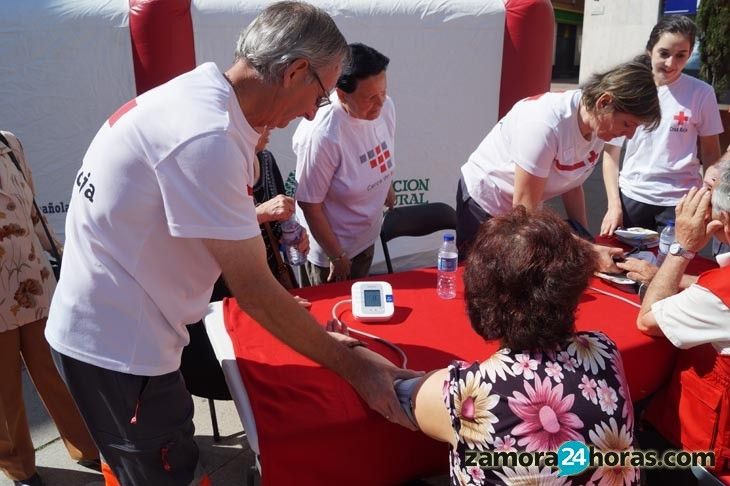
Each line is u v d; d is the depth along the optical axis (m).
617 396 1.23
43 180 3.99
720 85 8.06
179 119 1.28
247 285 1.35
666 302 1.74
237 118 1.33
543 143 2.32
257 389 1.55
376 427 1.47
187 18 3.79
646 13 12.45
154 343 1.43
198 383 2.15
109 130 1.36
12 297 2.12
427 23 4.19
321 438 1.42
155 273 1.38
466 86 4.40
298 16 1.35
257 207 2.32
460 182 2.98
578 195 2.89
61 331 1.45
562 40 25.50
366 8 4.05
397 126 4.34
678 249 1.84
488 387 1.22
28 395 3.08
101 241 1.37
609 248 2.35
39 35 3.74
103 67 3.85
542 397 1.19
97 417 1.50
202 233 1.28
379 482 1.52
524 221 1.28
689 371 1.77
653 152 3.40
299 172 2.69
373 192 2.87
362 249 2.98
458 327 1.92
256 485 1.63
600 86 2.15
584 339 1.29
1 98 3.80
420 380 1.41
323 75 1.39
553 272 1.20
